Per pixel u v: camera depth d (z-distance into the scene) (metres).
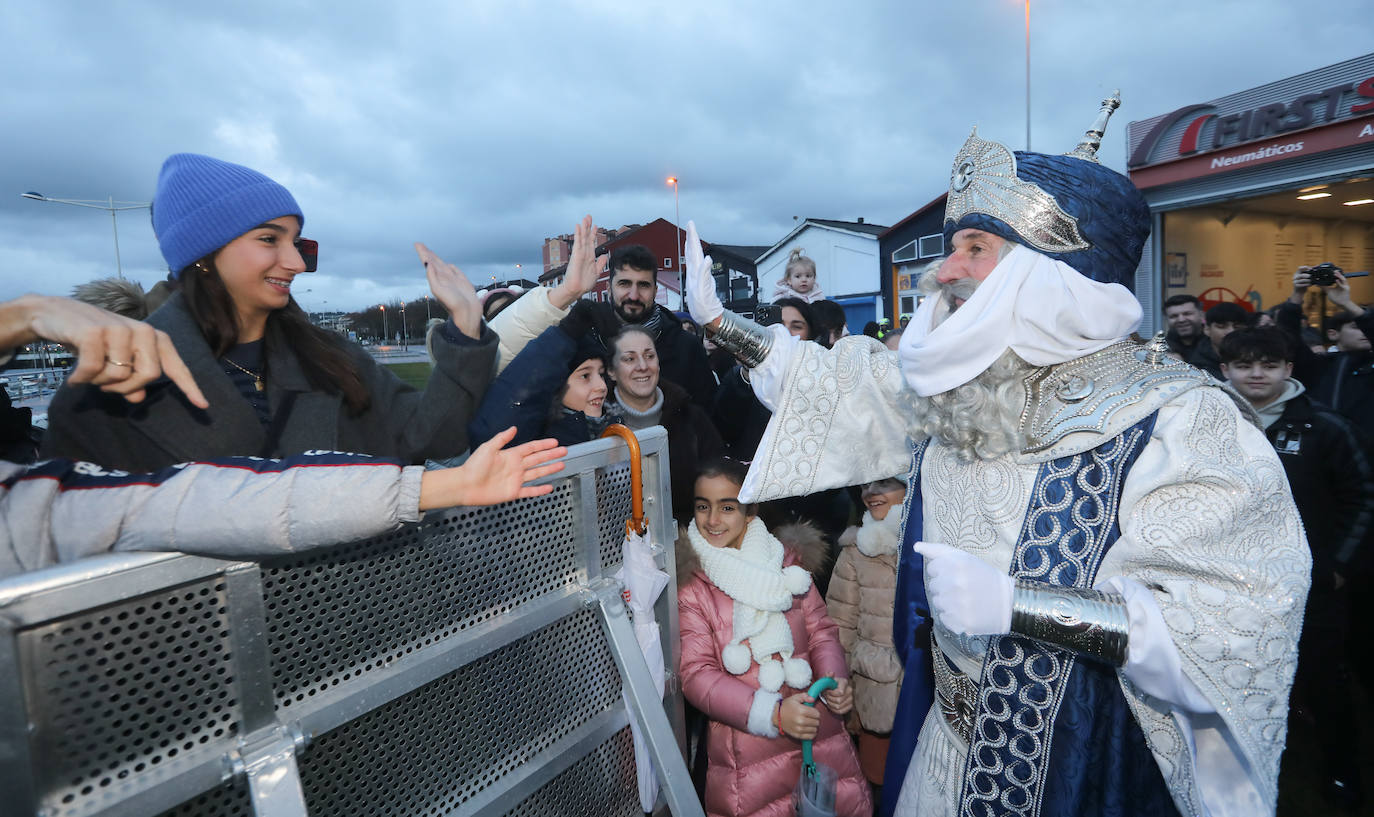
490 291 2.13
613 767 1.12
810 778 1.58
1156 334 1.23
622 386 2.36
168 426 0.99
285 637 0.72
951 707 1.33
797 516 2.46
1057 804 1.14
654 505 1.20
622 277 3.08
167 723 0.64
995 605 1.04
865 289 20.92
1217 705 0.99
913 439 1.47
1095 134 1.26
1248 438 1.10
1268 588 0.99
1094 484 1.14
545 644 1.01
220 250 1.07
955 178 1.31
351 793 0.79
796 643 1.91
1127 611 1.01
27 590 0.54
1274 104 6.59
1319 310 4.88
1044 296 1.15
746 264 25.34
